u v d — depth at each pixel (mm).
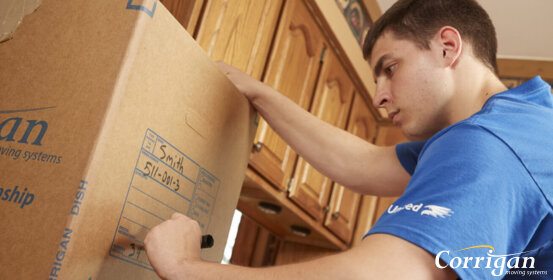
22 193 560
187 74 678
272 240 2574
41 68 614
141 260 631
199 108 712
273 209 2010
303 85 1932
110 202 565
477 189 501
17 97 611
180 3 1234
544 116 593
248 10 1514
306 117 980
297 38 1857
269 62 1666
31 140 581
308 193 2035
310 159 991
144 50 592
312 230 2223
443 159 541
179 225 610
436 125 767
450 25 769
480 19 792
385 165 947
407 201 527
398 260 475
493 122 570
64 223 524
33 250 528
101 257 562
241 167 867
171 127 654
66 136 562
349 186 986
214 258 799
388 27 827
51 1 647
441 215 490
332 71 2146
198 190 730
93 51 592
